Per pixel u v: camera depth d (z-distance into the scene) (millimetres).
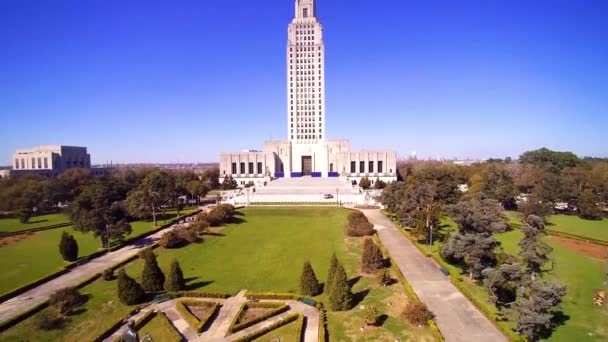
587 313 39531
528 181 116750
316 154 188125
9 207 106625
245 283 49562
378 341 34125
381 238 72875
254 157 182250
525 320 32375
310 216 96938
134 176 148250
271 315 39406
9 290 47781
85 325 38219
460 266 54500
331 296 40844
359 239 72188
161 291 46562
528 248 43594
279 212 101125
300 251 64688
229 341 34594
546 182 101938
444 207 67750
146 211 91188
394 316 39000
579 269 53719
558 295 32750
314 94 188875
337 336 35094
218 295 44906
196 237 72375
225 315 40156
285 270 54719
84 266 58281
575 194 94688
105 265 58625
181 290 46688
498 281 39156
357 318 38625
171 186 94812
